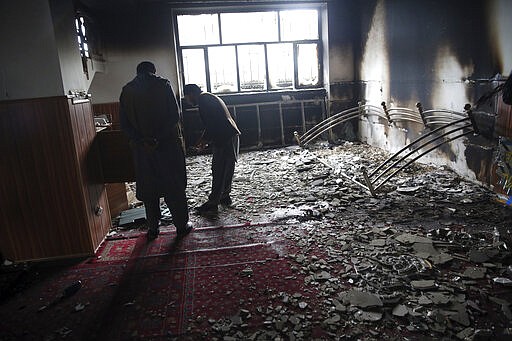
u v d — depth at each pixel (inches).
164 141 121.0
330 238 120.5
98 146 128.0
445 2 178.2
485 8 150.9
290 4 294.0
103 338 79.2
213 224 140.6
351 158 236.5
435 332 74.5
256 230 131.5
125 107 116.2
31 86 105.7
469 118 153.7
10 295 98.6
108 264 112.5
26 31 102.1
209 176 214.4
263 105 311.4
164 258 114.5
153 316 85.4
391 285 90.2
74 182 112.2
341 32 299.9
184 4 279.7
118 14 272.5
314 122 317.1
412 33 211.6
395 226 126.6
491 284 90.0
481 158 160.1
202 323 81.8
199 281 99.5
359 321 79.1
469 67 164.6
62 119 107.3
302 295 89.5
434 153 199.6
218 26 295.9
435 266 99.0
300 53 310.7
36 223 113.6
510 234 114.7
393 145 245.3
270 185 186.4
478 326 75.6
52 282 104.0
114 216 156.9
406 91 223.5
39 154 109.0
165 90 118.4
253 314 83.8
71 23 118.3
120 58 278.5
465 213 133.8
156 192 123.7
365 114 269.1
